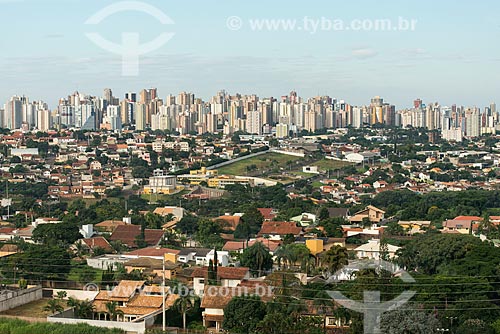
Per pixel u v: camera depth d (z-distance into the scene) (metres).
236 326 117.00
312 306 118.38
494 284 125.38
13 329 114.25
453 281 122.62
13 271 154.12
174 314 124.44
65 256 163.75
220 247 191.00
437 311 115.12
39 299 139.50
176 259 169.38
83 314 127.75
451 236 147.38
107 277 148.38
